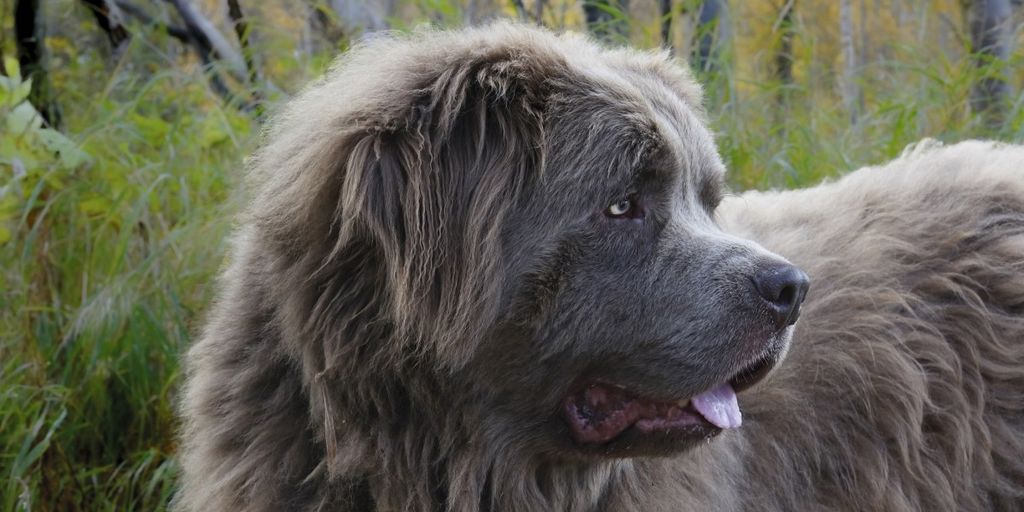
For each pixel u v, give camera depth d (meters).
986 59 2.52
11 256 2.09
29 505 1.86
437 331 1.58
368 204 1.56
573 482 1.66
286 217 1.60
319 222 1.58
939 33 3.65
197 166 2.22
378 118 1.58
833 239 1.84
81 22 2.79
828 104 2.66
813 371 1.76
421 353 1.59
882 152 2.34
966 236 1.84
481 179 1.58
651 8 2.88
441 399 1.60
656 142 1.61
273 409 1.64
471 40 1.63
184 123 2.29
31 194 2.07
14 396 1.95
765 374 1.63
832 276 1.81
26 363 1.99
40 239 2.06
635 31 2.59
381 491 1.62
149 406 2.02
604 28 2.54
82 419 2.00
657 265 1.61
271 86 2.40
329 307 1.59
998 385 1.81
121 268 2.07
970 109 2.50
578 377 1.62
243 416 1.65
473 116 1.59
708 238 1.63
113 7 2.54
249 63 2.63
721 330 1.60
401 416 1.62
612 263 1.60
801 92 2.66
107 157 2.21
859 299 1.79
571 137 1.60
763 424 1.74
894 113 2.45
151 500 1.96
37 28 2.29
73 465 1.96
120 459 2.02
